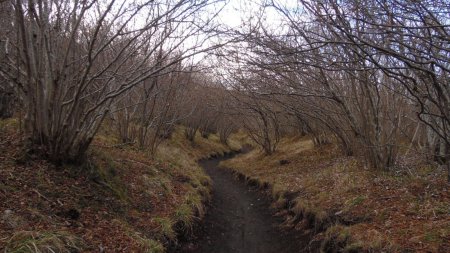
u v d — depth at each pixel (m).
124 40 8.24
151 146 12.73
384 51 4.62
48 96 6.71
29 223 5.15
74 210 6.02
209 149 26.31
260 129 19.66
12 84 7.94
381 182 8.38
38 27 6.54
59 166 6.93
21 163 6.43
